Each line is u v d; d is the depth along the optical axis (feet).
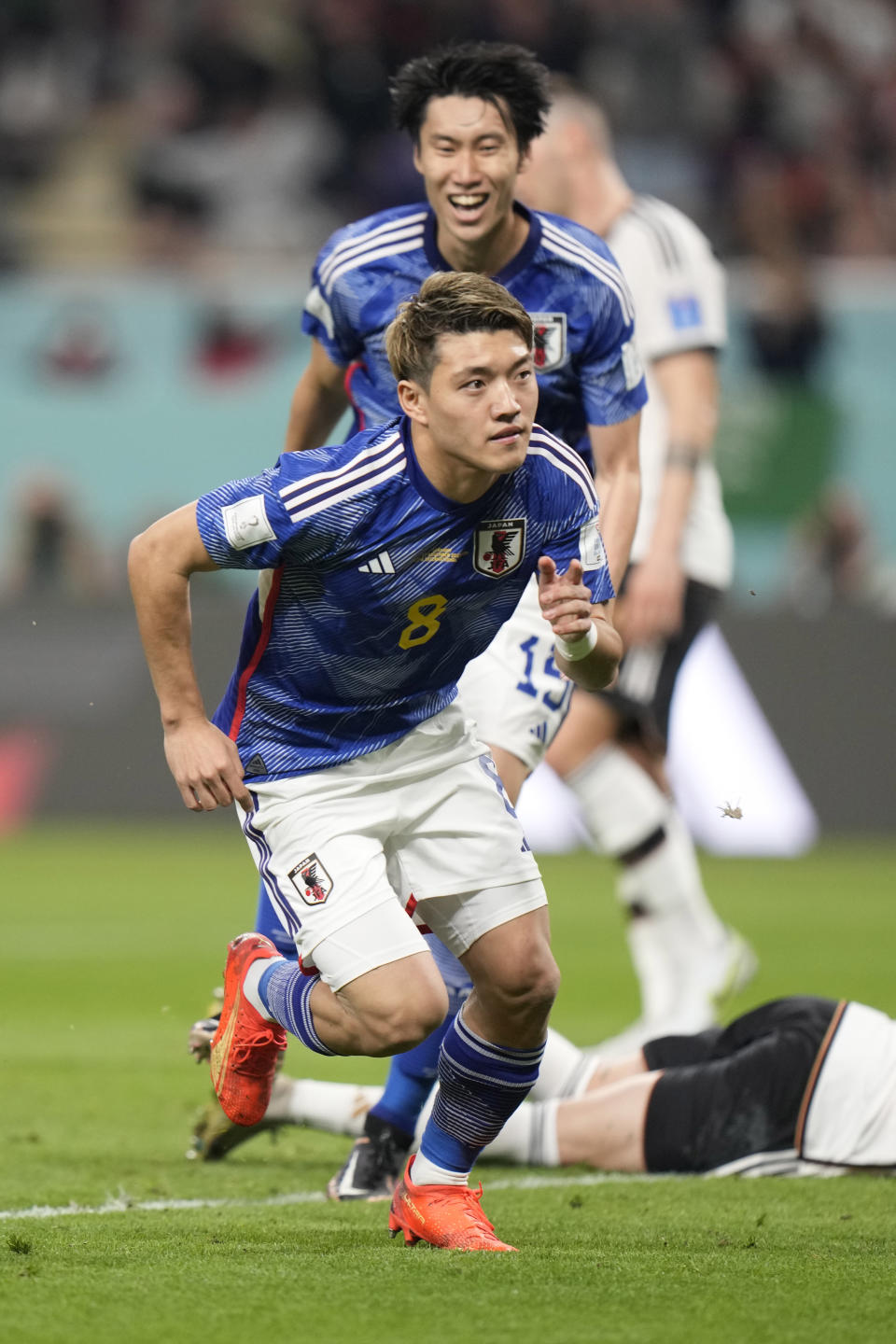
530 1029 36.94
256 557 35.65
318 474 35.12
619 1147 46.93
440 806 37.47
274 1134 50.34
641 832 71.15
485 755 38.75
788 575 157.28
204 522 35.58
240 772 37.29
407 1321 29.55
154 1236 37.27
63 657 150.30
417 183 193.67
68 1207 41.93
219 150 201.16
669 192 195.21
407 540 35.45
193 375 166.30
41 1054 67.41
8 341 166.61
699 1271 33.71
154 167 201.05
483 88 45.83
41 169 202.69
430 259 47.47
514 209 47.42
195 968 88.17
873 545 158.40
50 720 150.20
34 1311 30.07
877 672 142.31
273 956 39.29
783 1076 45.73
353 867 36.55
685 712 140.56
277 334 166.71
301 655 37.01
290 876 37.24
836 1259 35.01
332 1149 52.24
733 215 189.37
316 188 200.03
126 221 199.52
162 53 206.90
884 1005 76.38
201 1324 29.25
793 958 91.86
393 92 47.39
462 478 34.88
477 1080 37.01
